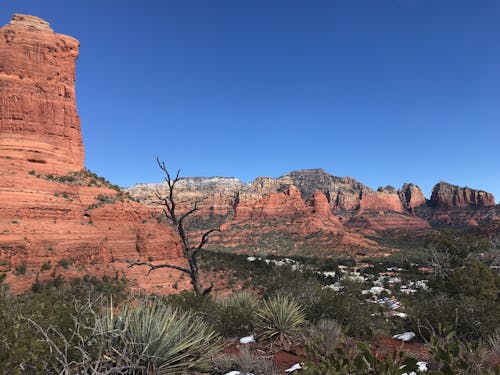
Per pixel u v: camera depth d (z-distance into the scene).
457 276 24.61
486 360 4.57
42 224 41.56
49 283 34.59
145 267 47.84
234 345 8.83
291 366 6.67
